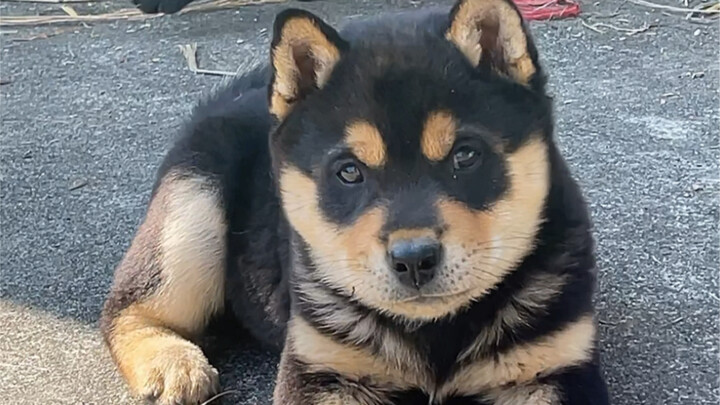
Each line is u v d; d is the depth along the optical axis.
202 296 0.99
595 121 1.31
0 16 1.82
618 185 1.18
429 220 0.80
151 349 0.95
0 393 0.95
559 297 0.85
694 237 1.09
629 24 1.60
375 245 0.80
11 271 1.11
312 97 0.85
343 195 0.84
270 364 0.97
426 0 1.72
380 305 0.83
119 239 1.15
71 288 1.08
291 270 0.90
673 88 1.37
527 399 0.85
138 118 1.41
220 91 1.07
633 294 1.02
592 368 0.85
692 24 1.59
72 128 1.39
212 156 0.99
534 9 1.65
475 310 0.84
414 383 0.87
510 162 0.83
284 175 0.87
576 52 1.51
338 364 0.86
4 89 1.53
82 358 0.98
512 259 0.83
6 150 1.34
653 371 0.93
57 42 1.70
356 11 1.71
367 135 0.82
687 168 1.21
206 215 0.98
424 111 0.82
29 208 1.22
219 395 0.93
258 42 1.63
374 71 0.83
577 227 0.86
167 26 1.73
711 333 0.97
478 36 0.84
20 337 1.01
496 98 0.83
